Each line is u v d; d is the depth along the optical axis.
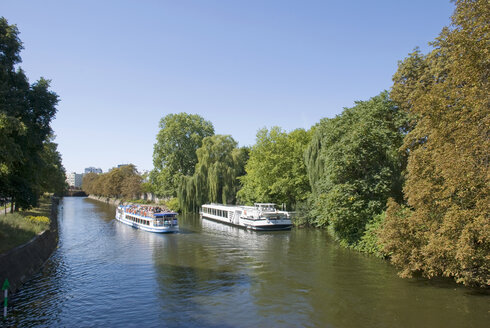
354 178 30.03
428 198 17.91
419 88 23.59
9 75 24.36
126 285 20.77
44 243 29.53
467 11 15.58
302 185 49.84
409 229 20.14
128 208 56.06
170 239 38.66
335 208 30.22
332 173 30.55
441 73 22.53
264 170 52.72
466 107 15.53
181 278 22.20
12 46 23.59
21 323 15.15
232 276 22.53
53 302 17.83
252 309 16.66
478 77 14.91
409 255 20.28
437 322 14.56
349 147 28.39
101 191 147.38
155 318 15.70
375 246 27.66
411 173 19.50
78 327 14.75
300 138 53.28
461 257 14.98
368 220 29.05
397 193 29.58
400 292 18.45
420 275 21.48
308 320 15.24
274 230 44.81
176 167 78.00
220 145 69.31
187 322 15.23
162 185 79.81
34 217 37.81
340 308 16.52
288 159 50.34
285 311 16.33
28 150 26.88
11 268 19.94
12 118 17.16
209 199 66.19
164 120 80.06
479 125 14.81
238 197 65.12
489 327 13.95
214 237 39.84
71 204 117.94
